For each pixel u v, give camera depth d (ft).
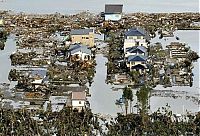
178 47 283.79
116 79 235.40
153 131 182.60
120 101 210.59
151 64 253.03
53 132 182.29
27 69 249.34
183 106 206.69
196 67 253.85
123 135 180.75
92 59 263.70
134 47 262.88
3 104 208.23
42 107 205.36
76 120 190.29
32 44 291.79
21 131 182.19
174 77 238.27
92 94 220.02
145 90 199.31
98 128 186.50
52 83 230.68
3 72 247.29
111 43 291.38
